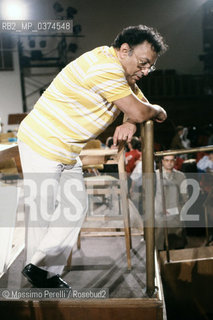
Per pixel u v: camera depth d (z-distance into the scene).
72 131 1.46
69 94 1.42
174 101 10.09
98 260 2.04
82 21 8.72
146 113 1.42
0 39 9.31
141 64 1.42
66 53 9.21
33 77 9.77
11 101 9.70
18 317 1.52
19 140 1.54
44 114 1.47
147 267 1.58
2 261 1.71
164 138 9.93
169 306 2.51
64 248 1.58
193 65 10.00
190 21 9.48
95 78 1.36
